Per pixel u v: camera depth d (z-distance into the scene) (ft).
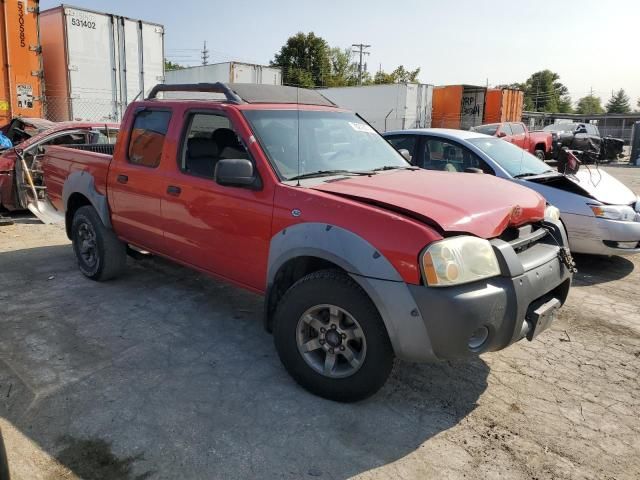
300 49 174.60
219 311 15.49
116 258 17.25
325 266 11.21
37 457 8.87
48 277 18.25
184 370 11.94
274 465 8.83
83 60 41.86
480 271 9.38
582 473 8.85
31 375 11.57
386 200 10.18
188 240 13.71
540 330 10.59
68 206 18.47
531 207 11.30
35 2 36.81
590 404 10.99
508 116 80.28
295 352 10.91
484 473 8.79
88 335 13.67
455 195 10.75
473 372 12.23
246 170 11.23
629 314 16.21
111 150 23.08
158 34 46.21
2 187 26.45
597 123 185.68
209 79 67.05
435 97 81.05
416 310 9.18
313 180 11.87
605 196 20.12
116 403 10.52
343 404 10.66
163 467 8.71
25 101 37.09
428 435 9.77
